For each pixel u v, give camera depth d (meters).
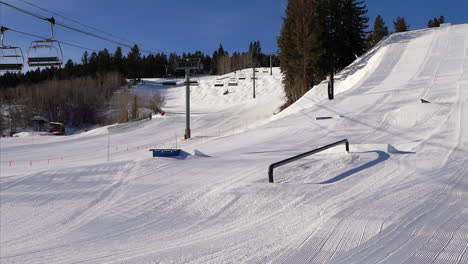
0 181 13.21
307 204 8.05
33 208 10.12
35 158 27.72
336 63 57.72
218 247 5.98
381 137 18.95
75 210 9.73
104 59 102.56
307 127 24.67
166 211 8.98
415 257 4.85
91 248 6.67
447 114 20.84
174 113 59.53
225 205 8.76
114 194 11.09
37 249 6.91
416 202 7.42
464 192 7.98
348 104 29.98
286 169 11.78
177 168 14.37
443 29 54.12
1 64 14.93
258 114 50.53
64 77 102.75
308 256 5.18
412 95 28.94
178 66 33.88
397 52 47.81
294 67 51.38
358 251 5.20
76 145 34.75
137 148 30.84
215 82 96.06
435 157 12.04
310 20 49.91
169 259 5.56
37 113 69.38
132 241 6.93
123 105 61.12
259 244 5.95
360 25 57.59
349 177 10.26
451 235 5.54
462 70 35.03
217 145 23.70
